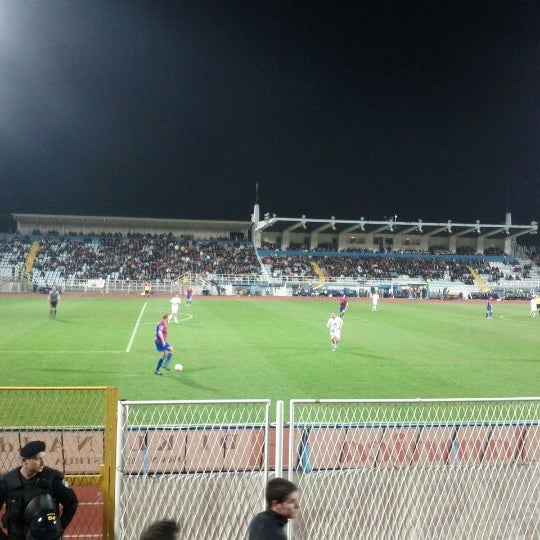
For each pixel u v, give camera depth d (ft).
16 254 191.21
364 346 69.77
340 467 22.25
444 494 22.82
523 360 60.75
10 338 70.79
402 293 192.85
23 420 32.58
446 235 232.12
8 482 16.63
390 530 22.47
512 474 23.07
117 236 212.43
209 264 199.82
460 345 72.02
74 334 75.46
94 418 33.22
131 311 113.39
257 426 22.66
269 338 75.61
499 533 22.89
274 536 13.28
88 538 22.09
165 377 49.26
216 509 21.97
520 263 223.71
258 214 217.36
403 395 44.27
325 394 44.06
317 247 223.30
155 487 21.70
